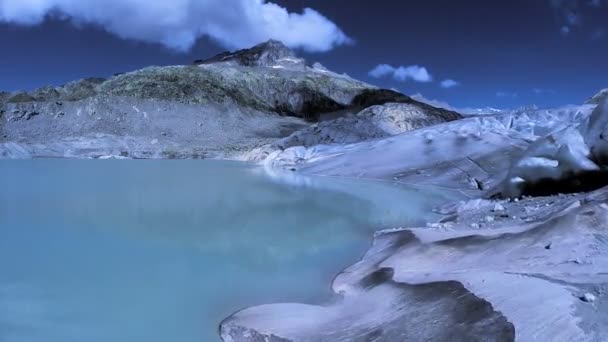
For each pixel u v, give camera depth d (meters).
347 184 24.03
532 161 14.45
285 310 7.26
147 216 14.71
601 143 13.41
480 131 28.81
